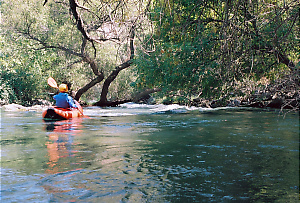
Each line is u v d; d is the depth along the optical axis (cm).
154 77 1109
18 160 494
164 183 391
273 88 941
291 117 1162
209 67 678
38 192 351
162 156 532
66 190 360
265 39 486
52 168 450
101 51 2020
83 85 2234
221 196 350
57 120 1139
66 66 2044
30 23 1894
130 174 427
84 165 468
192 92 967
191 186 382
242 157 530
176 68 765
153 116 1286
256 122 1028
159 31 427
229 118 1162
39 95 2106
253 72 699
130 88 2259
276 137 730
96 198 337
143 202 327
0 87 1873
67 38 1938
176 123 1023
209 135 761
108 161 495
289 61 768
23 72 1980
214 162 494
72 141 674
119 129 879
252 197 347
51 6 1817
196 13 686
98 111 1628
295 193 359
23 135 759
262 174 432
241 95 984
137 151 571
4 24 1877
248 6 358
